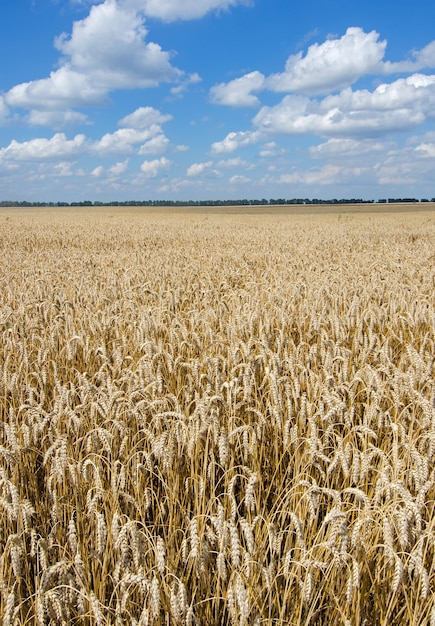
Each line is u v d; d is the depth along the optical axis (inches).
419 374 187.3
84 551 114.5
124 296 383.9
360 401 193.0
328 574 108.6
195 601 110.2
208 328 250.1
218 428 145.6
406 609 106.0
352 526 121.7
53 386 205.0
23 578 110.3
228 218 2524.6
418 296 358.0
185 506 137.5
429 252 778.2
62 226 1678.2
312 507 116.0
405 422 159.6
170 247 940.0
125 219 2358.5
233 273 529.7
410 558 100.7
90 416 162.7
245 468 124.0
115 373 205.9
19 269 574.2
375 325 302.4
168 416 158.6
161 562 96.7
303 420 160.4
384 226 1573.6
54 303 340.2
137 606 106.5
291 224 1772.9
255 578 106.1
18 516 111.3
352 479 131.7
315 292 365.4
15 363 222.4
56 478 136.2
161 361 211.8
